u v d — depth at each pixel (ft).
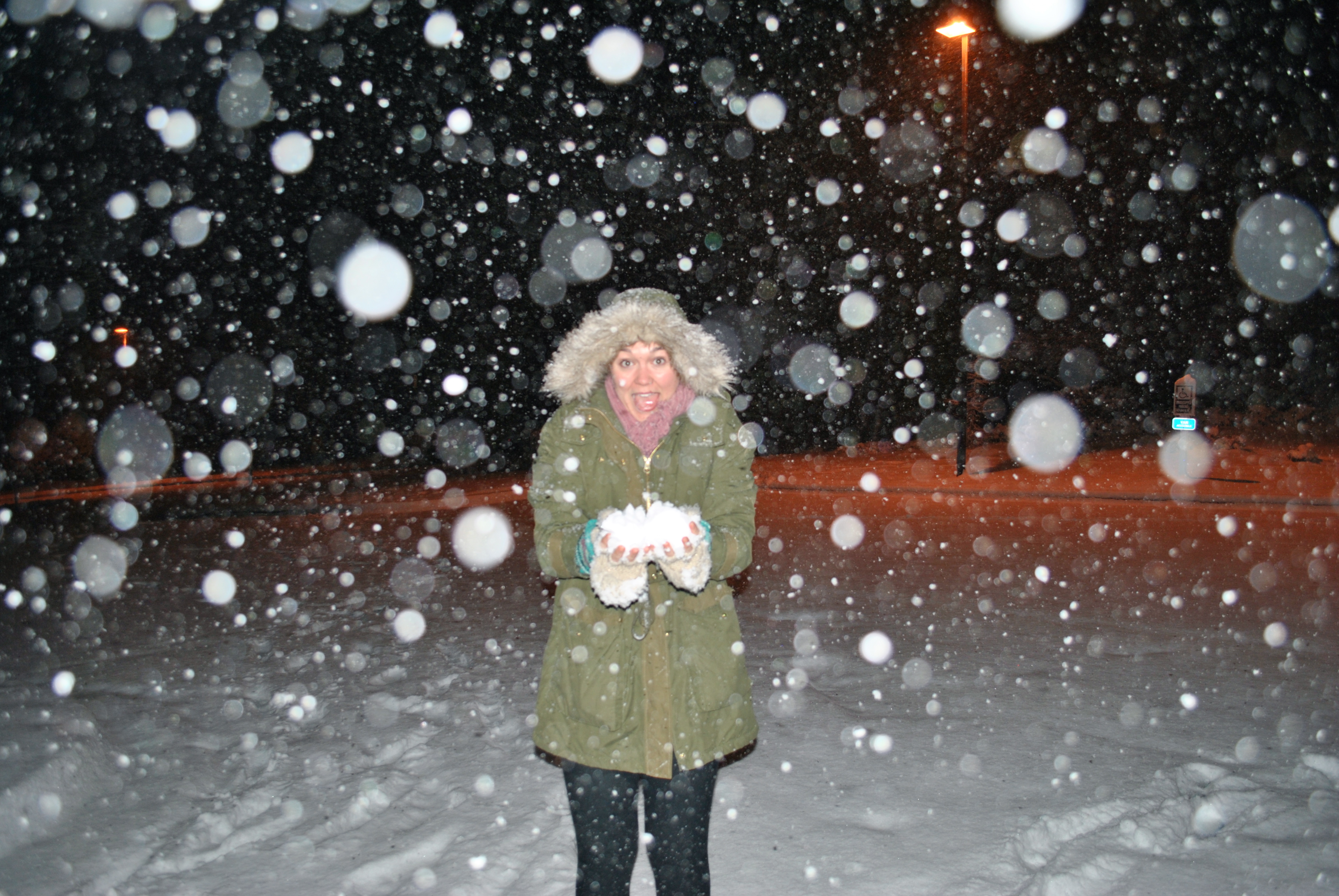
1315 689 16.29
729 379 8.49
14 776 11.91
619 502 8.38
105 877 10.28
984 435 76.02
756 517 45.73
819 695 16.51
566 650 8.11
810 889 9.77
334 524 47.34
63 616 24.75
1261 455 62.64
